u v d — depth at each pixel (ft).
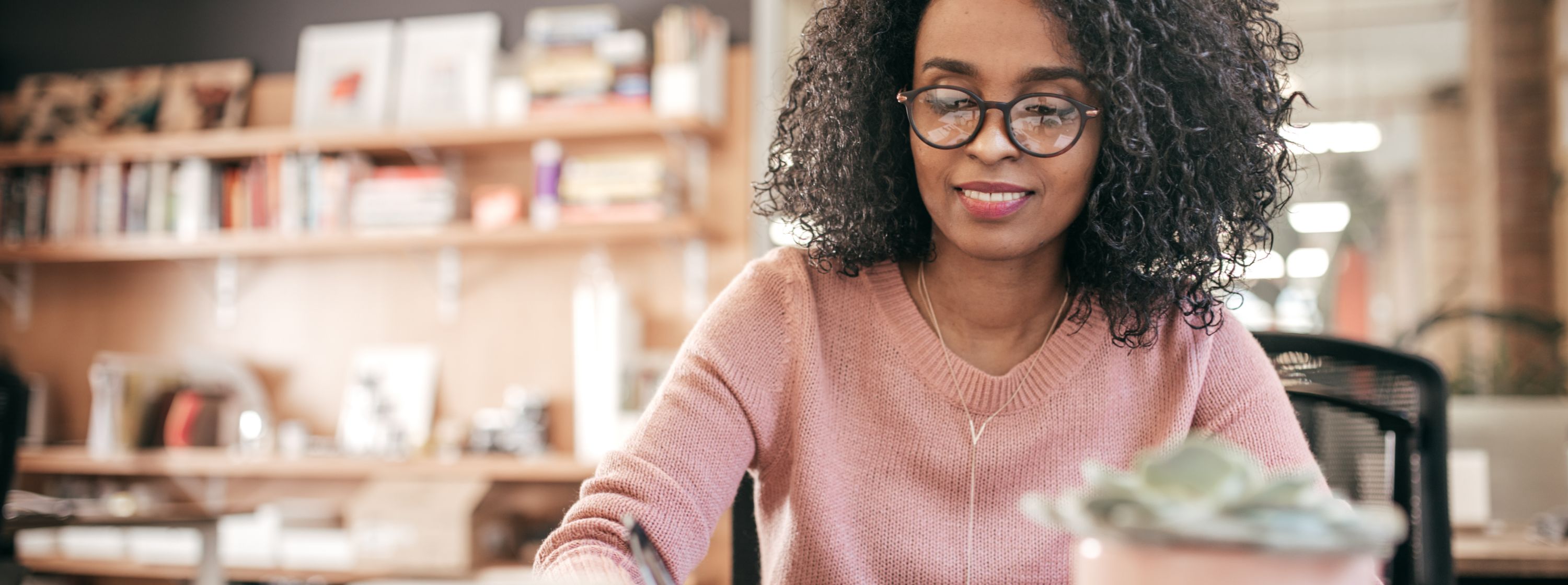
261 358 12.57
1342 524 1.39
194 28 12.91
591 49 11.32
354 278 12.47
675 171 11.82
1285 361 4.96
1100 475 1.50
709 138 11.71
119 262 12.96
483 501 11.01
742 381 3.38
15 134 12.70
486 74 11.80
